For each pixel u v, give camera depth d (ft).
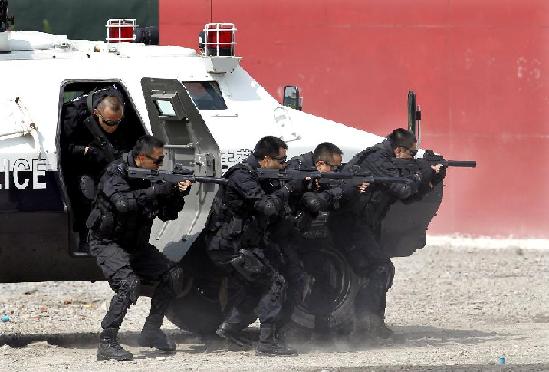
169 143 134.10
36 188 130.62
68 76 135.85
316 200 130.21
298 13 249.96
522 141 244.63
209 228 130.31
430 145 247.50
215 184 132.46
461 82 245.86
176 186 124.06
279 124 140.46
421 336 145.28
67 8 254.47
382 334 139.54
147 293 135.03
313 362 120.88
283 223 131.54
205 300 139.54
